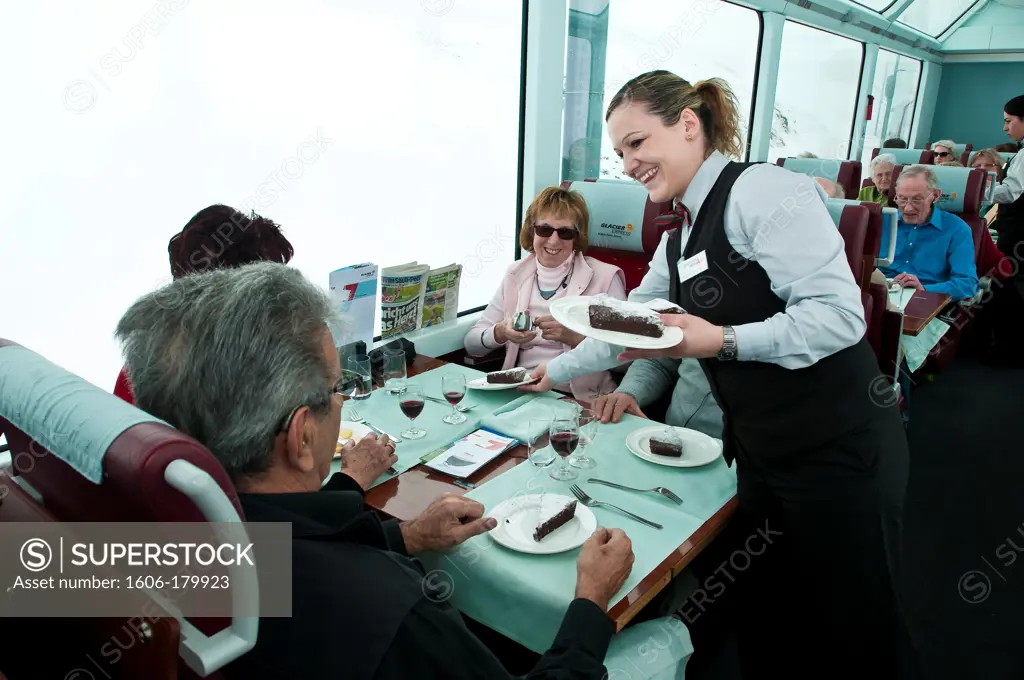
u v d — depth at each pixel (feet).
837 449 4.35
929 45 25.86
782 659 5.23
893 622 4.64
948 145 19.07
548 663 2.99
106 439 1.79
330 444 2.85
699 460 4.91
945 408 12.02
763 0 13.30
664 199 4.64
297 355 2.48
